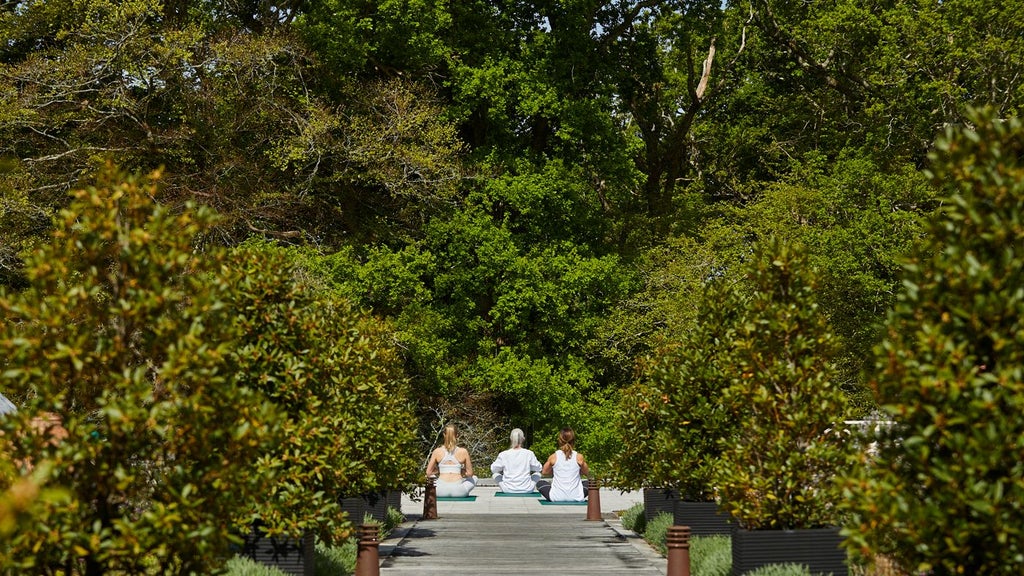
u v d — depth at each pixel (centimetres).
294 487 1141
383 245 3556
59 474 714
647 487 1894
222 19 3538
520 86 3656
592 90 3934
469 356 3788
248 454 784
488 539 1880
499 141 3862
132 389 730
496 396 3872
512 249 3625
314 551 1306
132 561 746
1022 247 722
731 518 1210
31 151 3362
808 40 4362
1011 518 676
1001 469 690
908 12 3731
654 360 1831
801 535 1140
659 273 3572
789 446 1167
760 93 4916
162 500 763
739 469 1177
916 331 725
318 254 3431
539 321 3775
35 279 749
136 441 754
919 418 721
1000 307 695
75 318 786
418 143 3541
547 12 3838
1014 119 744
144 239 764
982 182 729
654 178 4650
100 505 758
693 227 4112
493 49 3712
